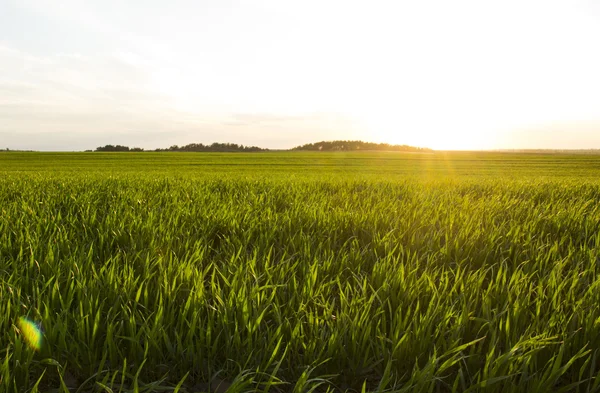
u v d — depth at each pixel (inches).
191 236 193.8
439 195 374.3
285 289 128.5
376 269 140.0
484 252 172.1
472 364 92.1
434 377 81.7
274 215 244.8
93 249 169.8
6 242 171.2
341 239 206.1
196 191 364.5
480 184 494.6
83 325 93.7
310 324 100.6
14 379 77.9
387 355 91.9
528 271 149.7
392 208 271.3
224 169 1686.8
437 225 225.1
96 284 120.0
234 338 95.1
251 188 409.4
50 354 90.1
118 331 94.0
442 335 95.7
